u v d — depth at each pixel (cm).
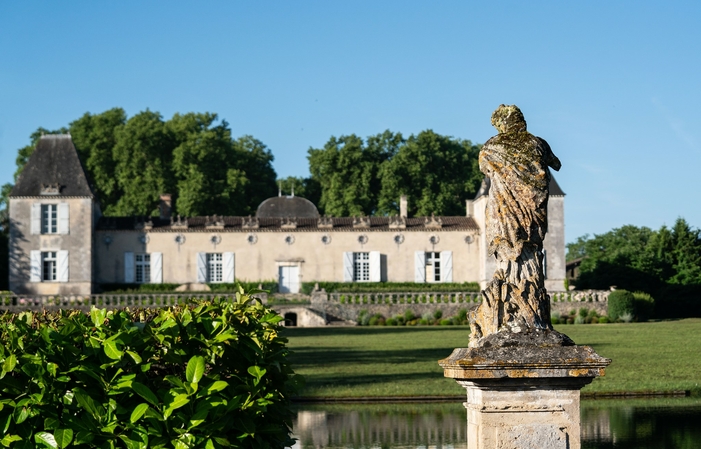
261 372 873
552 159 898
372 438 1742
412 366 2955
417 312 5812
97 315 892
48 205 6512
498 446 834
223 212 7925
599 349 3459
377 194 8662
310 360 3198
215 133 8256
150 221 6794
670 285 6562
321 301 5884
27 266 6475
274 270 6788
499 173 880
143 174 8031
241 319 952
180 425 827
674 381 2486
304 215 7688
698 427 1784
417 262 6831
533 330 855
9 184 8412
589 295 5831
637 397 2273
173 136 8388
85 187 6550
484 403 842
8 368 805
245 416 865
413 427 1872
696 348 3453
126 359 848
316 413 2098
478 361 830
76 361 835
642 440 1652
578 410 841
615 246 8388
